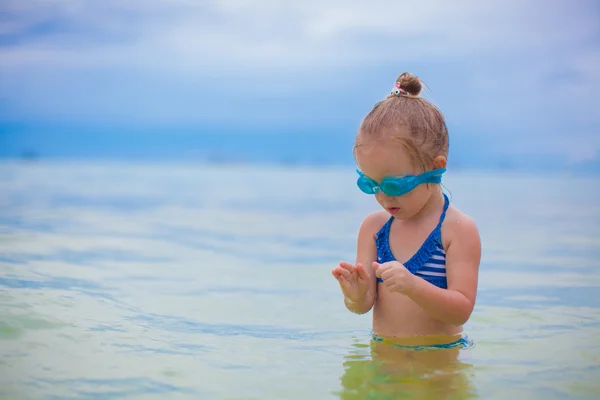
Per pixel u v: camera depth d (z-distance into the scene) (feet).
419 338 9.49
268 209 30.53
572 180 46.42
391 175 9.29
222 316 11.24
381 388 7.23
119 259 16.97
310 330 10.34
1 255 16.20
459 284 9.35
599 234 21.34
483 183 45.24
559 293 13.21
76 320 9.75
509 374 7.75
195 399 6.86
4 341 8.55
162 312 11.23
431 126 9.47
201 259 17.81
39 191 35.70
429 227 9.78
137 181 47.52
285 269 16.62
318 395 6.99
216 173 61.67
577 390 7.14
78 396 6.89
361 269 9.48
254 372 7.85
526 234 21.50
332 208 31.01
